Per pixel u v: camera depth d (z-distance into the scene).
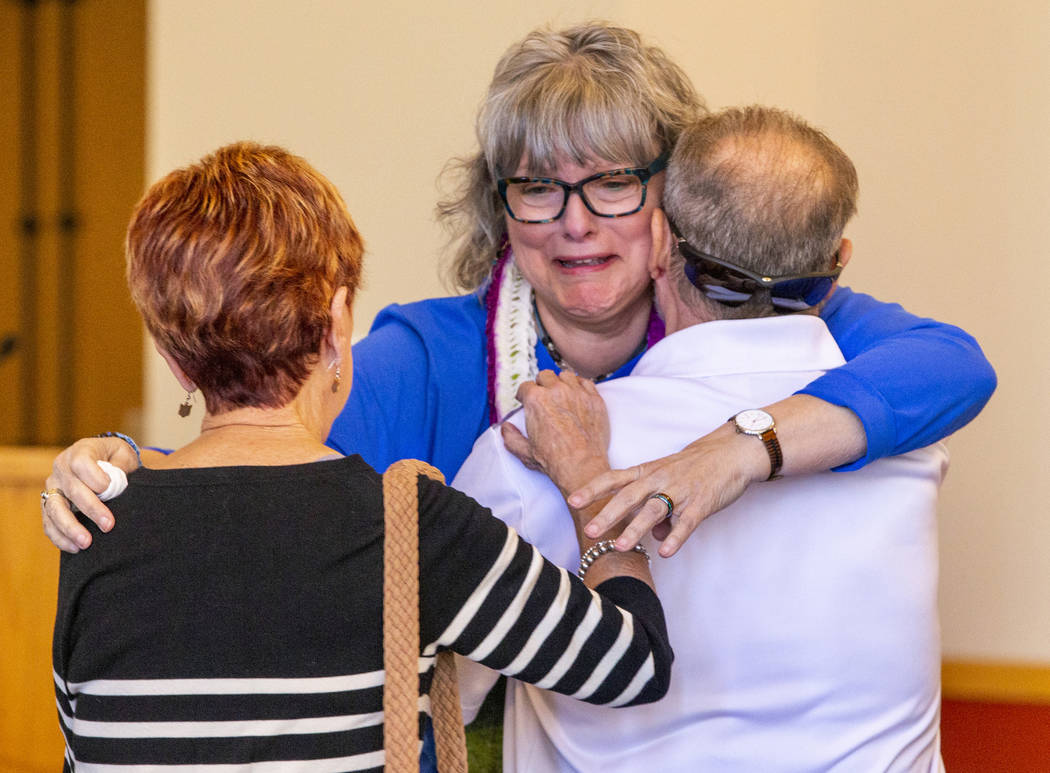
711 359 4.96
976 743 11.80
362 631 3.90
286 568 3.89
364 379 6.20
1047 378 12.45
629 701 4.25
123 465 4.34
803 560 4.73
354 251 4.41
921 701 4.87
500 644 4.06
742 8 13.13
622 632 4.18
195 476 4.02
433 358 6.35
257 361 4.12
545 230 6.00
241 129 14.88
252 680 3.81
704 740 4.70
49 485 4.19
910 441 4.76
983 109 12.48
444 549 4.02
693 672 4.72
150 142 15.23
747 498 4.76
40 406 24.31
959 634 12.79
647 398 4.94
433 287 14.40
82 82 23.97
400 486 4.04
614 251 6.01
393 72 14.38
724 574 4.72
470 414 6.30
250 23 14.77
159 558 3.90
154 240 4.07
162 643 3.83
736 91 13.21
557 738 4.87
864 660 4.71
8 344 13.76
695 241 4.93
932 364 4.94
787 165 4.82
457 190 6.75
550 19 13.80
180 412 4.46
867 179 12.91
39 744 9.73
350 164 14.58
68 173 24.06
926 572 4.88
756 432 4.53
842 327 5.84
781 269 4.87
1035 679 12.35
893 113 12.77
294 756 3.81
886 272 12.92
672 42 13.31
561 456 4.76
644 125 5.79
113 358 24.17
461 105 14.18
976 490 12.72
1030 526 12.62
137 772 3.76
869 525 4.79
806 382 4.92
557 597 4.12
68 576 4.00
